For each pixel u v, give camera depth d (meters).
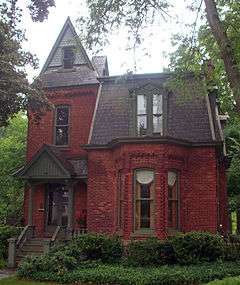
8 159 38.06
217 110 24.98
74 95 25.91
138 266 17.30
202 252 17.30
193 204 20.89
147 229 19.84
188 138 21.36
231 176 31.14
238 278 11.55
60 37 27.44
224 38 14.09
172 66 18.09
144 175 20.36
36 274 16.19
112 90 24.08
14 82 16.97
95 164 22.56
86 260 17.91
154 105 22.23
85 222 23.64
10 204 38.28
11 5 17.08
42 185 25.30
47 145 23.77
